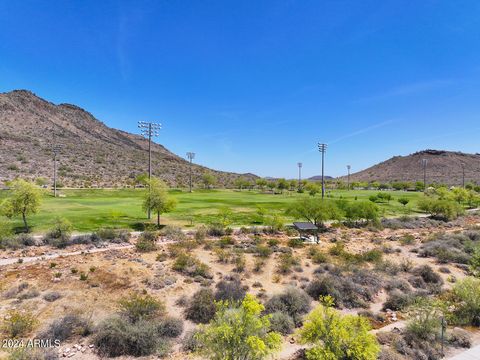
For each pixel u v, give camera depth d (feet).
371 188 528.63
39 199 108.37
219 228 119.14
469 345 45.60
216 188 406.62
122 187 316.60
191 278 70.95
